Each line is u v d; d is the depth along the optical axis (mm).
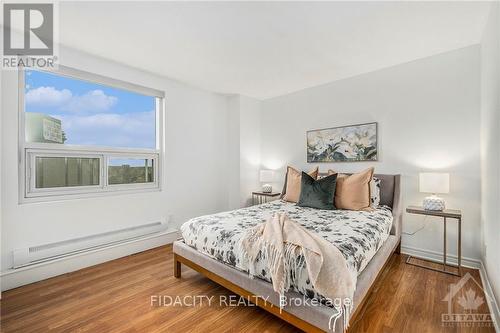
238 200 4152
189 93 3684
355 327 1550
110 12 1904
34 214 2250
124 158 3010
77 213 2527
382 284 2104
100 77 2738
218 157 4145
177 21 2031
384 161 3035
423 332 1510
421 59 2756
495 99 1726
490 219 1907
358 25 2094
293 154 4027
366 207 2613
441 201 2434
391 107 2977
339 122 3453
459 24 2080
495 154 1733
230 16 1963
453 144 2557
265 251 1566
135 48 2510
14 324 1608
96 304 1839
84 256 2482
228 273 1780
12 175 2135
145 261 2670
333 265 1320
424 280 2174
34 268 2172
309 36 2277
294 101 3996
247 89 3885
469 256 2461
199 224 2143
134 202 3020
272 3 1799
